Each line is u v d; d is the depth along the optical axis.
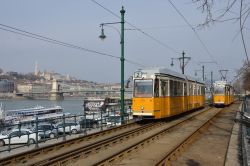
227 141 19.22
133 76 27.05
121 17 28.08
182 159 14.32
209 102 68.38
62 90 182.12
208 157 14.74
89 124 23.56
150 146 17.50
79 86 187.38
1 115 56.78
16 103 156.50
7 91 195.62
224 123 29.30
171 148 15.52
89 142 18.92
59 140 19.11
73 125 23.88
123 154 14.56
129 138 20.70
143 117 26.67
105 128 24.84
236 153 14.87
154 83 26.38
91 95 142.62
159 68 27.19
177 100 31.00
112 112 33.66
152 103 26.16
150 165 12.92
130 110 33.50
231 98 61.56
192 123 29.08
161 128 25.77
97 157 14.93
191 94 37.41
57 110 71.25
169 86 28.72
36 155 15.06
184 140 17.48
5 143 23.69
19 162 13.78
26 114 60.66
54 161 13.01
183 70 49.91
